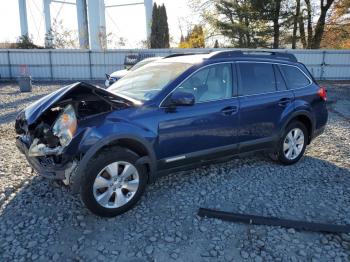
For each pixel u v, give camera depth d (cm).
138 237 330
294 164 540
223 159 457
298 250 315
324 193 434
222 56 457
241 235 337
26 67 2214
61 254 303
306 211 387
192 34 3238
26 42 3131
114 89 466
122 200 367
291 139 527
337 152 614
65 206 385
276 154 520
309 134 555
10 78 2353
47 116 401
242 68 471
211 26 2972
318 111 557
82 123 347
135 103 387
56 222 353
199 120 413
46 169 350
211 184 452
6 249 308
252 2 2656
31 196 407
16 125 428
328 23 2930
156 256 303
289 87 523
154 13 3073
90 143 340
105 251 308
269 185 455
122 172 365
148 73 465
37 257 298
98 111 375
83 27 2898
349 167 533
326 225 350
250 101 464
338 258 304
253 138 475
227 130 443
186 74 417
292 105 512
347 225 355
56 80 2331
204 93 429
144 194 420
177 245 319
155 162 388
